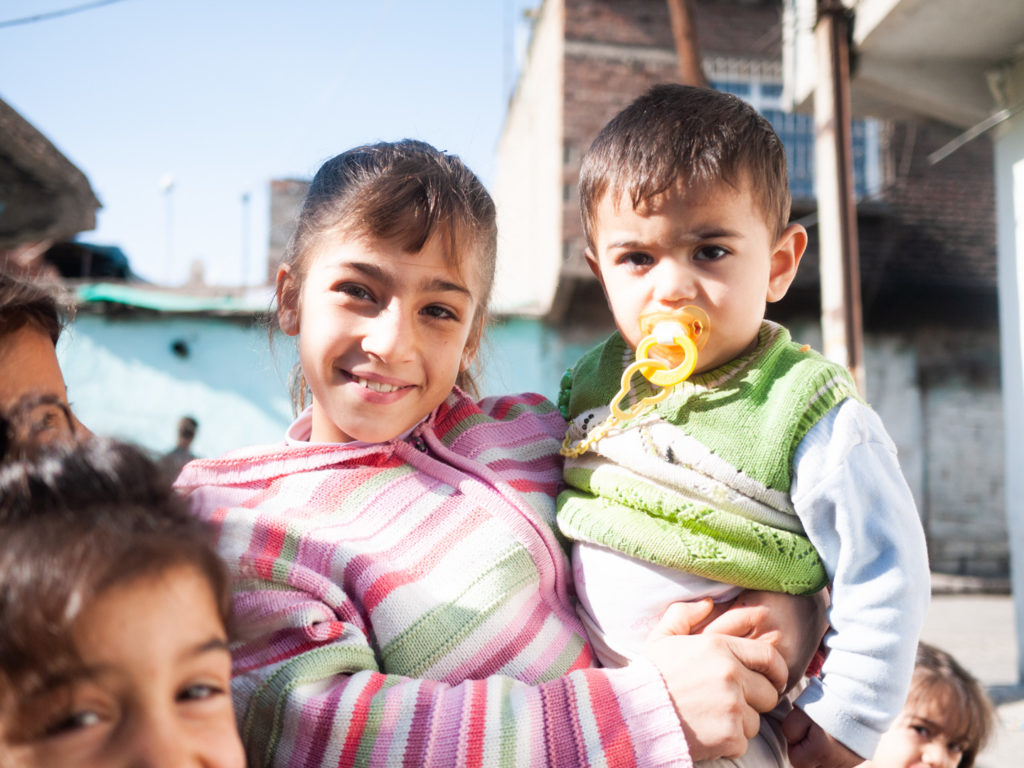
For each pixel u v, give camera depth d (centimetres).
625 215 128
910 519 124
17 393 107
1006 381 539
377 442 131
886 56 566
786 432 123
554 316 885
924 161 926
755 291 128
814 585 124
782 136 960
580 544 134
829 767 120
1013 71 556
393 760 100
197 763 70
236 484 130
